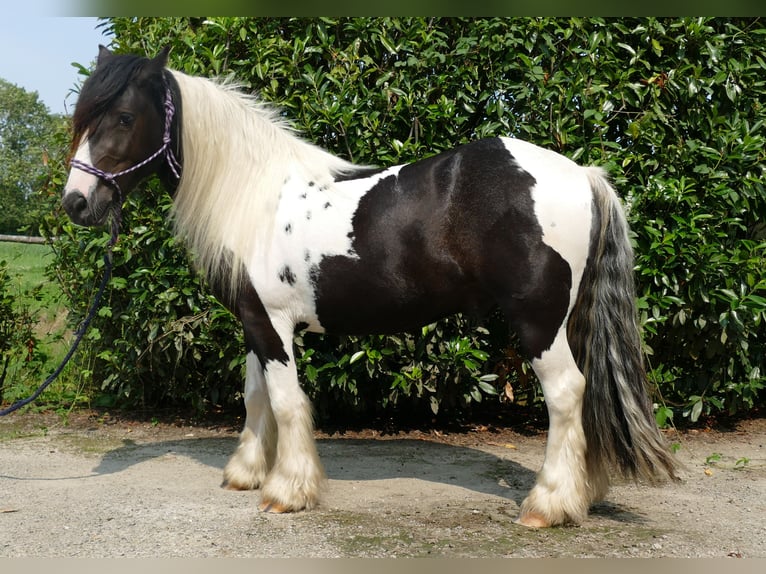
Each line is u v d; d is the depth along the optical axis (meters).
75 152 2.66
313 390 4.19
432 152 3.97
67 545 2.36
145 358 4.45
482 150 2.60
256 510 2.76
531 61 3.85
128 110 2.65
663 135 3.91
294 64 3.95
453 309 2.70
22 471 3.38
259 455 3.06
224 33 3.99
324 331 2.84
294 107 3.96
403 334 3.97
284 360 2.76
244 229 2.72
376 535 2.47
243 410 4.77
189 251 3.01
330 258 2.64
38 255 6.13
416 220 2.57
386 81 4.01
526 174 2.51
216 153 2.78
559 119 3.83
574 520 2.55
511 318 2.53
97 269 4.38
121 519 2.64
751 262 3.92
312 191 2.73
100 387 4.94
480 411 4.75
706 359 4.24
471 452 3.83
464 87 3.95
